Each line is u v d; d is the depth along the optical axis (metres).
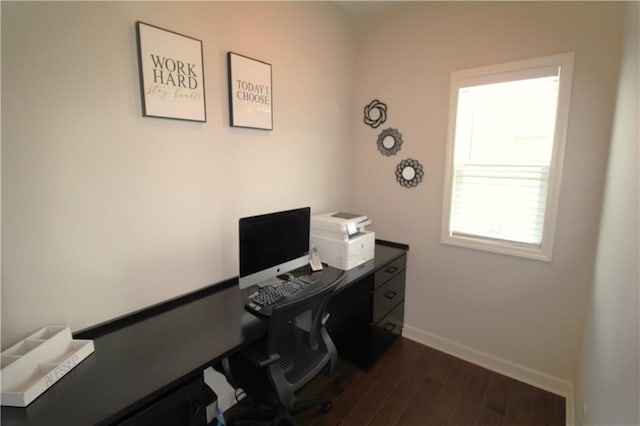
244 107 1.87
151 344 1.31
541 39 1.91
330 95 2.53
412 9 2.40
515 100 2.07
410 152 2.54
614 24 1.69
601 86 1.75
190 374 1.13
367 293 2.19
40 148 1.18
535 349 2.16
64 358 1.15
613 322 1.15
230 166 1.87
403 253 2.54
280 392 1.42
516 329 2.22
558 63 1.87
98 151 1.32
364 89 2.74
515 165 2.11
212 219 1.80
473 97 2.23
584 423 1.49
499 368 2.30
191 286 1.73
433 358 2.45
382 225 2.77
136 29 1.38
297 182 2.34
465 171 2.32
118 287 1.44
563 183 1.92
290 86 2.19
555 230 1.99
